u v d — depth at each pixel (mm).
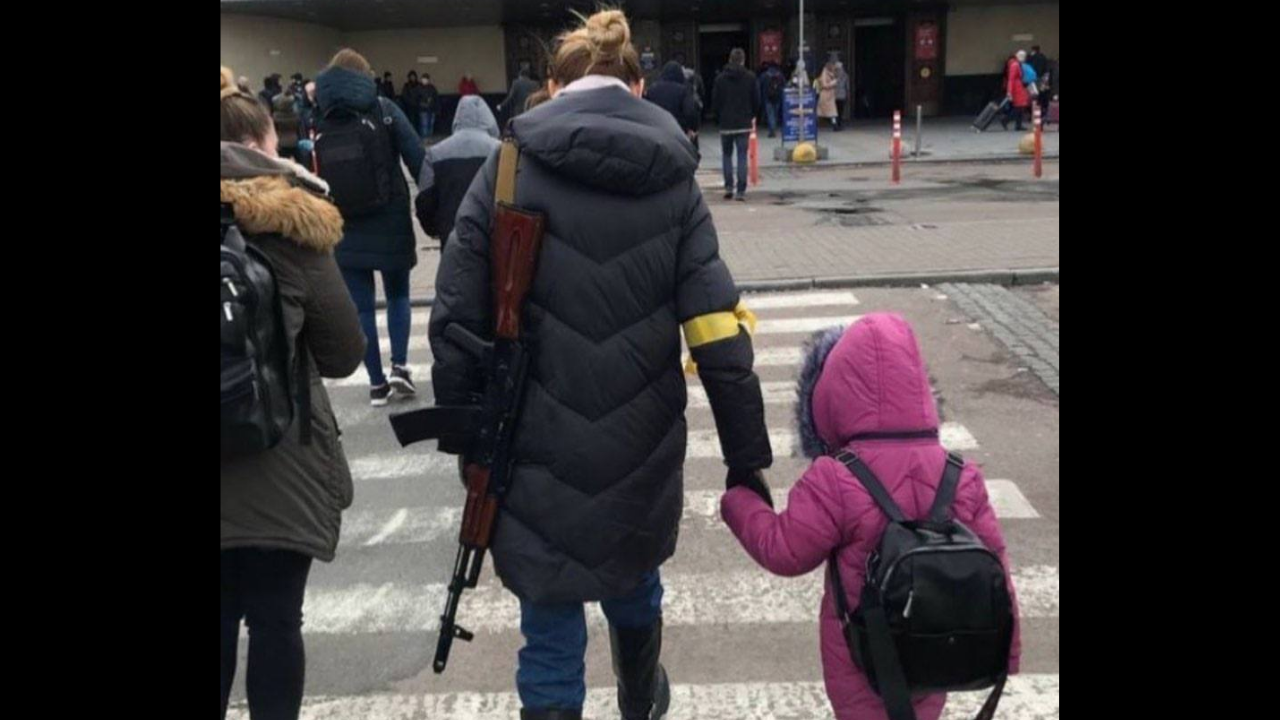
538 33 34406
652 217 2627
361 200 6516
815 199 16547
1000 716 3480
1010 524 4977
